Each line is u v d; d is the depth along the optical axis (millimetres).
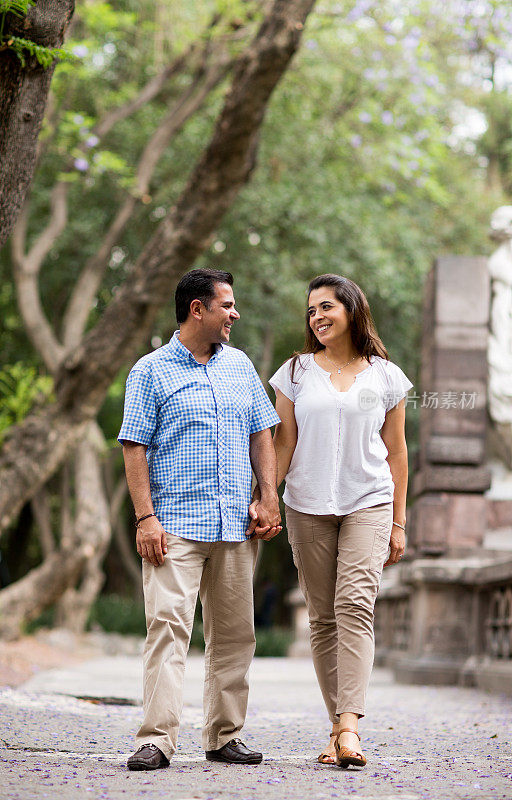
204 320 4797
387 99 18562
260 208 18750
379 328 21562
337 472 4898
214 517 4656
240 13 14508
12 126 5207
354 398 4914
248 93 9938
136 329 11523
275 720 6812
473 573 10461
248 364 4980
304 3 9750
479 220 22047
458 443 10977
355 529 4840
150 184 19922
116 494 24750
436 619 10617
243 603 4785
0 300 22250
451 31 17266
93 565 18750
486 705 8023
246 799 3668
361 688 4625
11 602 14836
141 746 4434
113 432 25812
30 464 12000
